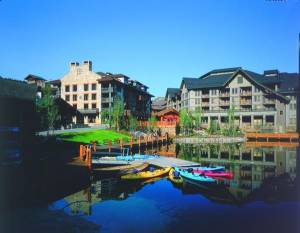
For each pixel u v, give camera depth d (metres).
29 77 86.06
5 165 25.56
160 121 86.81
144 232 16.88
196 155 53.00
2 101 28.28
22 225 17.12
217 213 20.23
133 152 53.50
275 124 86.88
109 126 71.25
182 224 18.22
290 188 26.09
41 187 22.97
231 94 94.06
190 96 100.44
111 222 18.30
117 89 85.00
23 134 30.30
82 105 84.88
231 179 31.39
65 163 30.59
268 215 19.67
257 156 51.91
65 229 16.86
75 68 86.31
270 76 96.56
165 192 26.02
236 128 84.06
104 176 32.62
